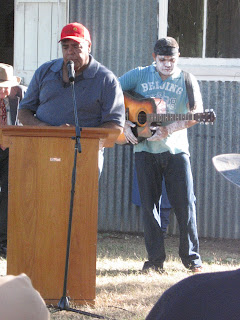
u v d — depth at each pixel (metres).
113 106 4.46
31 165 4.02
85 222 4.05
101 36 8.12
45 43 7.93
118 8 8.09
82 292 4.09
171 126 5.55
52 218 4.04
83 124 4.51
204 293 1.32
